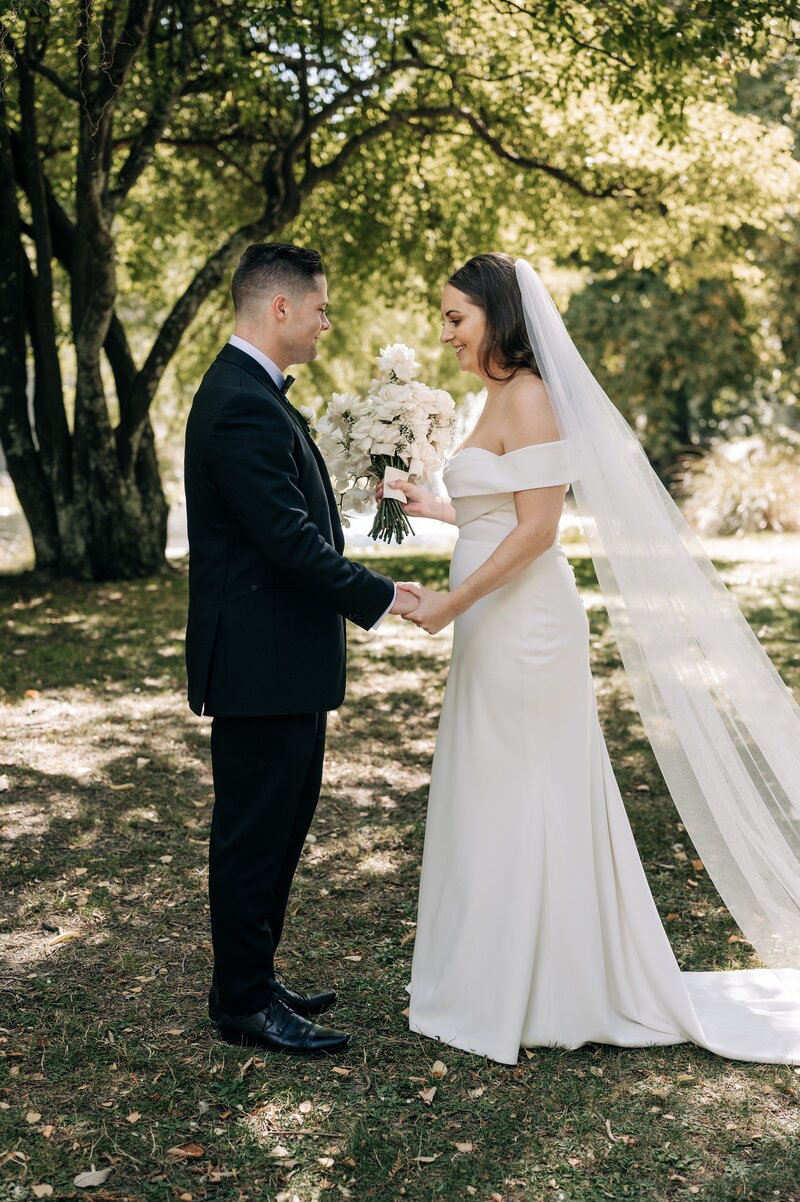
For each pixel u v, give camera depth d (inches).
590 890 117.7
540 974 116.9
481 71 455.5
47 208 478.9
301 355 113.3
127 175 424.8
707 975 133.2
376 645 354.0
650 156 498.9
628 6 333.4
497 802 117.5
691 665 121.4
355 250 574.6
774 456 829.8
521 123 495.2
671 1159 98.0
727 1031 119.6
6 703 263.3
